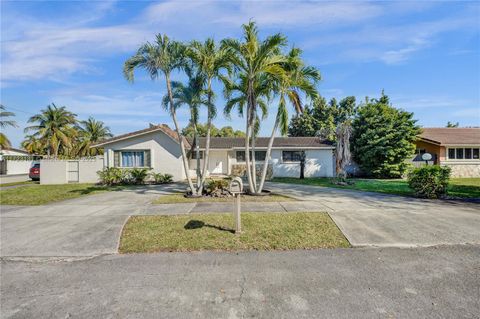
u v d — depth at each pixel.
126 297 3.38
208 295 3.39
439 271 4.01
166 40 9.95
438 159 20.48
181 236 5.71
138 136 18.47
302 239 5.49
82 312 3.06
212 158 23.66
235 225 6.21
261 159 22.48
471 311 2.96
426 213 7.39
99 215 7.70
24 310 3.12
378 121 20.83
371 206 8.38
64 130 34.91
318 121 38.00
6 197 11.45
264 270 4.13
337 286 3.58
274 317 2.90
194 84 11.12
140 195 11.66
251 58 9.69
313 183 16.23
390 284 3.62
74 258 4.79
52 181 18.61
